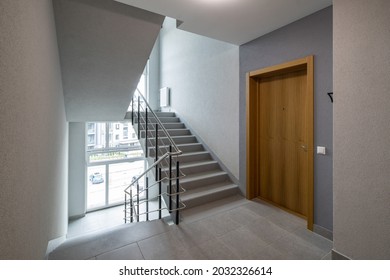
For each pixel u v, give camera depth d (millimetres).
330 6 2080
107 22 2189
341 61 1626
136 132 4184
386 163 1422
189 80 4656
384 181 1435
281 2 2016
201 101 4254
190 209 2869
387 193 1426
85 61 2529
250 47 3023
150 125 4199
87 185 5629
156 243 2057
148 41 2521
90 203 5723
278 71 2689
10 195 780
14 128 818
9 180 769
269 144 3070
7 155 748
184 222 2502
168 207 2850
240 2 2014
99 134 5785
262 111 3160
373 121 1471
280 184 2930
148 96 6184
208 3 2029
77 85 2869
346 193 1636
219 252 1930
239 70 3260
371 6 1455
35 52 1160
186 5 2061
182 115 4938
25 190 967
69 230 4691
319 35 2176
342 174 1656
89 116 3803
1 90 691
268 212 2770
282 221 2527
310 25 2248
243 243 2076
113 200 6020
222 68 3658
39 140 1265
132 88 3229
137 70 2889
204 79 4152
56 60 2121
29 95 1032
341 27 1618
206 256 1871
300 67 2482
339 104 1649
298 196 2691
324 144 2188
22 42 914
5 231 735
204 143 4195
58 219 2451
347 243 1641
